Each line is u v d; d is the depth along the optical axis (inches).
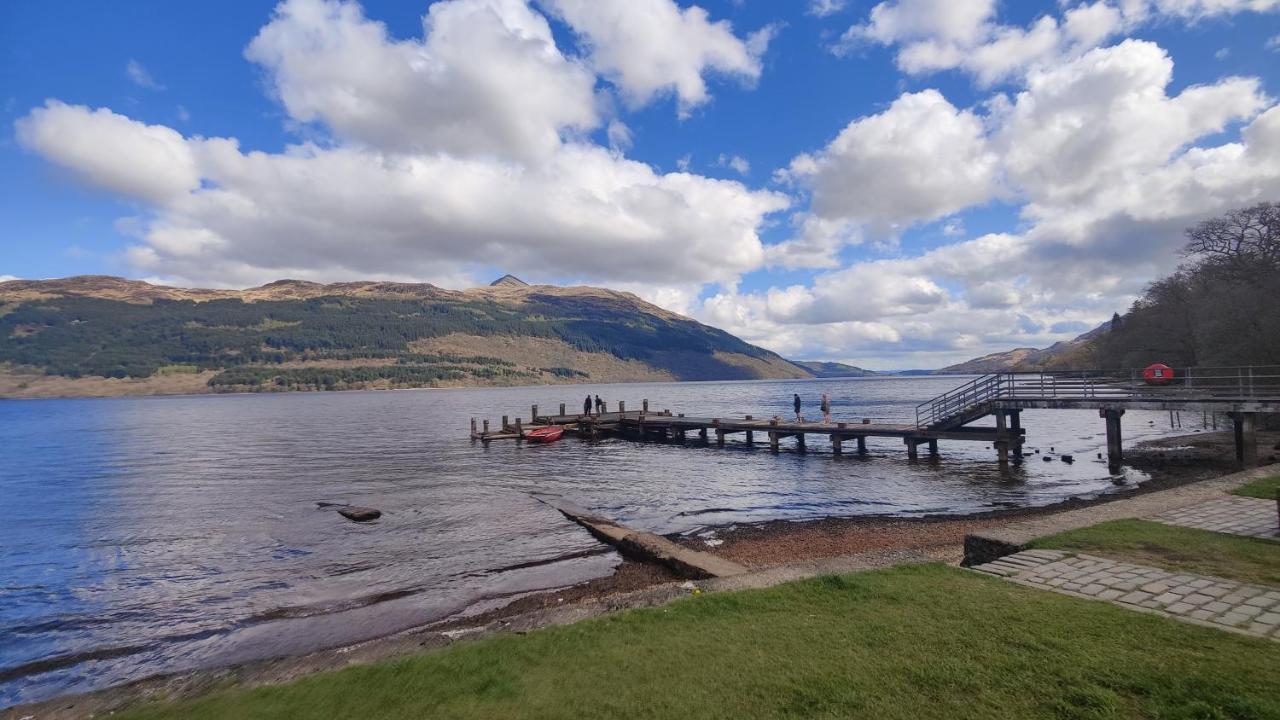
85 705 278.7
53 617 494.3
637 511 837.2
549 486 1048.2
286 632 451.5
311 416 3474.4
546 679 223.1
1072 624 241.1
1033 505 816.9
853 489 974.4
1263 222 1822.1
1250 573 305.9
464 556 633.6
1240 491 511.8
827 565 364.2
